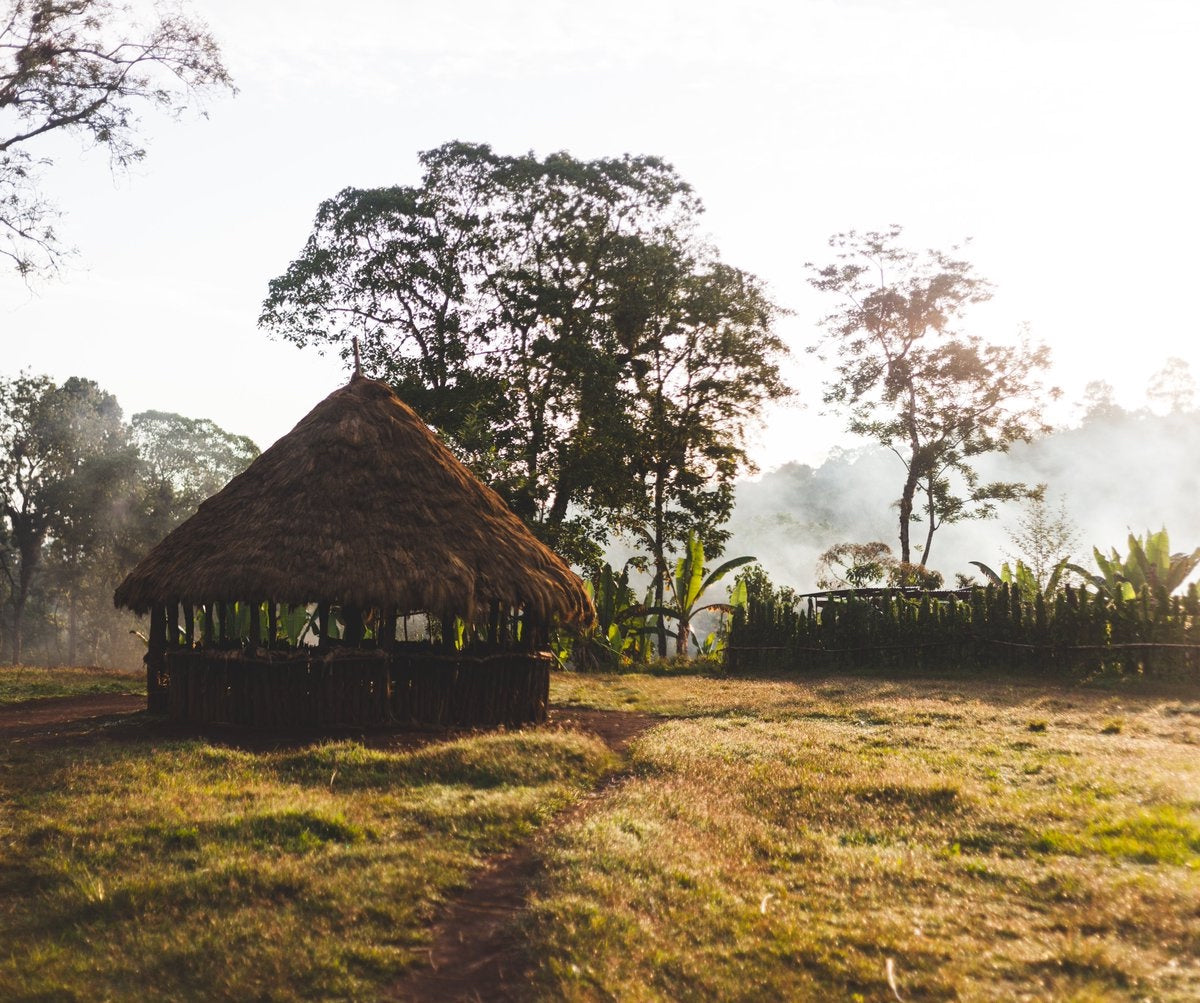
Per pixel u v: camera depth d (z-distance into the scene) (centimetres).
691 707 1483
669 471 3506
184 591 1207
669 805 774
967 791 790
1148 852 618
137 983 465
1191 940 475
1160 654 1719
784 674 2134
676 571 2830
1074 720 1228
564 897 554
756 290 3403
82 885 579
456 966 497
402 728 1187
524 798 799
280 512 1248
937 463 3706
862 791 810
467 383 2894
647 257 3020
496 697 1264
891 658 2112
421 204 2961
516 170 2978
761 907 555
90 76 2266
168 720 1255
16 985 455
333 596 1154
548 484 2986
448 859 640
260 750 1030
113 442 6556
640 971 471
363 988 461
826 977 468
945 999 434
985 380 3556
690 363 3388
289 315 3028
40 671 2272
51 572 6738
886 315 3625
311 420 1370
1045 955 471
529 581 1276
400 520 1248
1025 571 2291
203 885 576
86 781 833
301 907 554
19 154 2259
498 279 3012
